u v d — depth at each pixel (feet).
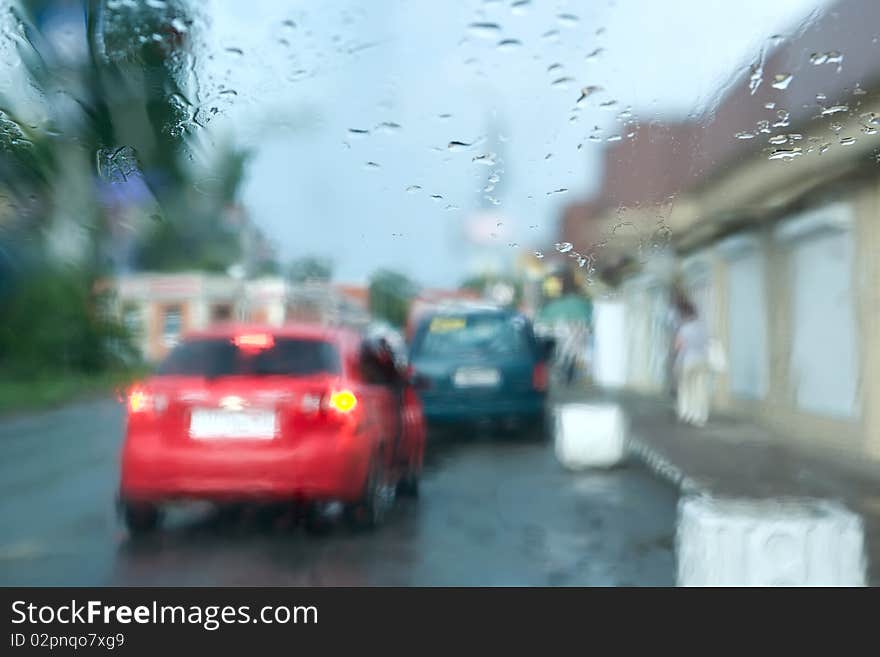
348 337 25.62
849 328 41.81
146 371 114.01
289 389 22.74
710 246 63.26
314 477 22.43
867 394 39.52
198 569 20.40
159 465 22.43
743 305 58.13
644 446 41.86
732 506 15.85
